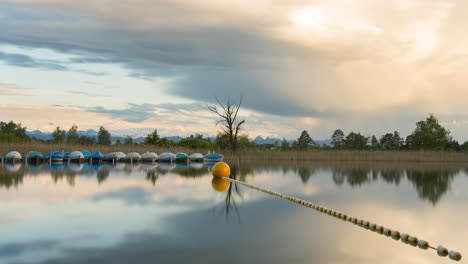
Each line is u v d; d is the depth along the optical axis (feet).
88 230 25.23
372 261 19.75
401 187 55.06
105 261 18.89
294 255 20.31
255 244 22.31
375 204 38.93
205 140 192.24
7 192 42.83
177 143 180.55
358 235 25.35
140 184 52.37
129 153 115.24
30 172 69.87
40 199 38.04
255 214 32.07
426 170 94.94
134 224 27.20
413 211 35.06
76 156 105.50
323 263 19.12
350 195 45.52
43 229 25.44
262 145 179.73
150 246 21.58
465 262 20.11
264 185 55.88
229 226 27.09
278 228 26.84
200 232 25.11
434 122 239.71
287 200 40.98
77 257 19.51
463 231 27.07
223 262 18.90
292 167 100.12
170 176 66.39
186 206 35.17
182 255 19.94
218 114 176.45
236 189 50.01
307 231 26.13
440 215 33.12
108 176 63.82
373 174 78.89
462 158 142.72
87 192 43.39
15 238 23.15
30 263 18.57
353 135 255.91
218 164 67.56
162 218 29.43
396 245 23.03
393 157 140.77
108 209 32.99
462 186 57.26
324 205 37.65
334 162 129.70
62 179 57.62
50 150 114.83
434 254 21.40
